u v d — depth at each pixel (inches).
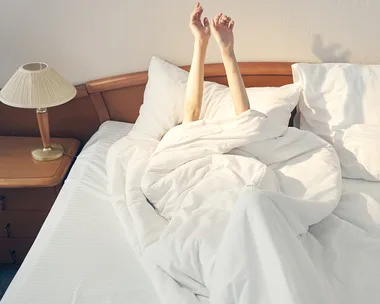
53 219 62.3
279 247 43.2
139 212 58.2
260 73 83.1
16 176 75.5
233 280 43.3
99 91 85.9
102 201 65.1
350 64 79.3
